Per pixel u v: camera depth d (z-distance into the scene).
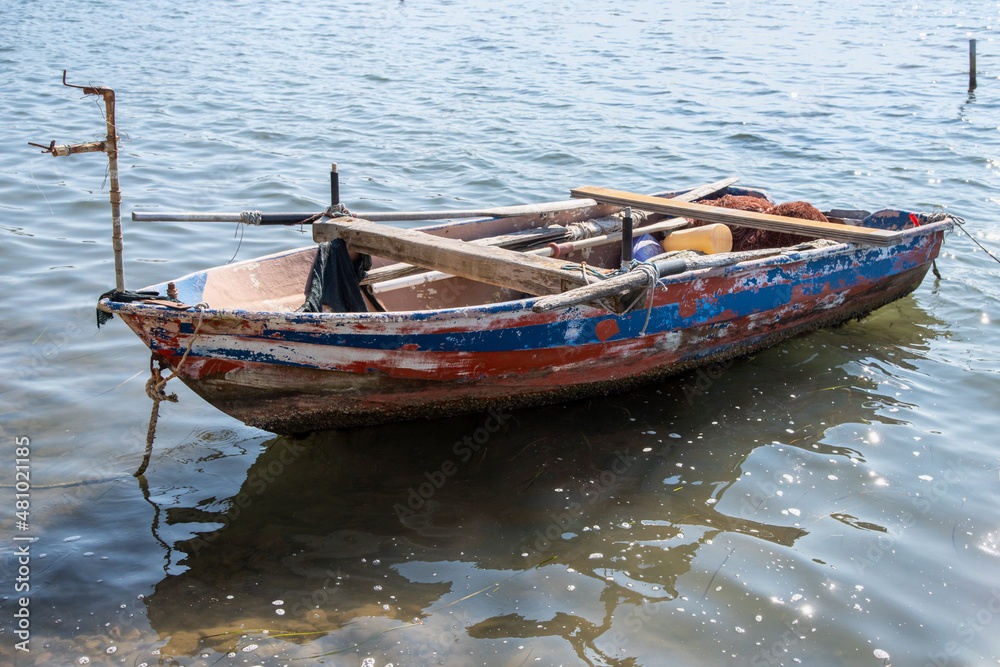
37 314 6.70
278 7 25.75
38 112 12.95
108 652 3.69
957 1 27.89
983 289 7.71
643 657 3.71
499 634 3.84
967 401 5.82
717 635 3.84
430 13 25.27
